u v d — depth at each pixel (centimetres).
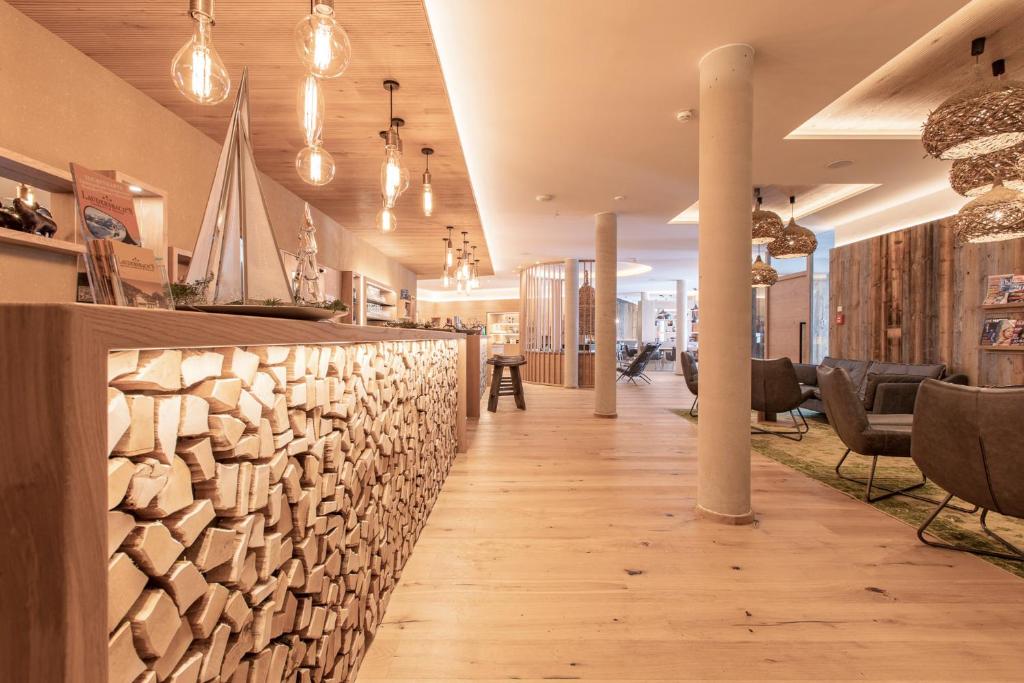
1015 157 311
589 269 1174
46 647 50
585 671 160
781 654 169
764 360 540
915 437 256
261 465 93
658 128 409
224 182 121
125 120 296
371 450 171
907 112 422
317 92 216
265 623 96
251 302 115
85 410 52
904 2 258
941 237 549
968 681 156
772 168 513
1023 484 211
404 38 245
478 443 498
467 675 158
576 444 493
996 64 336
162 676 70
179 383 72
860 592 208
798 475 383
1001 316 486
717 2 258
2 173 225
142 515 67
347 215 630
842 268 705
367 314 823
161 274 109
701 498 293
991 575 222
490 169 510
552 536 264
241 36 246
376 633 180
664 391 1012
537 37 288
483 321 1850
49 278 235
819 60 309
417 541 257
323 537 128
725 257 283
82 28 245
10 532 51
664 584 214
